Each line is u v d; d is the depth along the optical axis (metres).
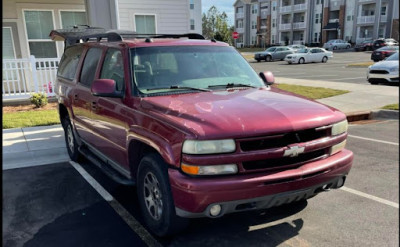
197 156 2.72
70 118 5.40
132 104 3.54
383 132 7.41
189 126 2.82
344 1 52.31
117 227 3.57
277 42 63.94
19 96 9.93
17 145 6.33
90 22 9.26
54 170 5.30
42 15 11.23
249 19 71.56
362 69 23.30
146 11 11.74
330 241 3.27
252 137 2.78
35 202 4.17
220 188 2.72
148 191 3.40
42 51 11.45
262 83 4.27
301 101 3.46
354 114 8.73
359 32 51.44
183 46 4.20
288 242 3.26
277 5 62.97
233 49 4.64
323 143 3.08
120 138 3.77
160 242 3.29
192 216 2.86
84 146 5.40
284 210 3.87
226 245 3.22
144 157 3.32
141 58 3.87
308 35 57.88
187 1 12.27
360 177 4.80
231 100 3.34
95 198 4.27
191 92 3.67
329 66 26.75
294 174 2.89
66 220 3.72
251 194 2.79
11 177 5.01
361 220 3.64
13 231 3.50
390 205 3.97
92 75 4.65
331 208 3.91
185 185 2.75
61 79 5.91
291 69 24.81
